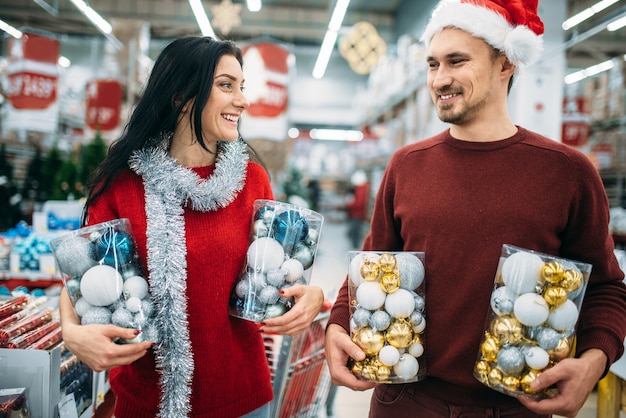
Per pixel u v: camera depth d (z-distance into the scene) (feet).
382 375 3.84
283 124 20.67
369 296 3.87
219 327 4.27
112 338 3.68
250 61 20.51
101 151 20.22
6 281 11.14
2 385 4.87
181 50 4.29
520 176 4.08
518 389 3.54
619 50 27.40
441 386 4.19
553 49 15.14
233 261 4.36
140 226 4.25
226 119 4.38
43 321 5.83
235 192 4.51
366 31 24.91
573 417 3.58
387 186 4.78
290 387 7.07
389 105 26.12
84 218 4.58
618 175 15.78
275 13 43.16
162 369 4.08
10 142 22.17
